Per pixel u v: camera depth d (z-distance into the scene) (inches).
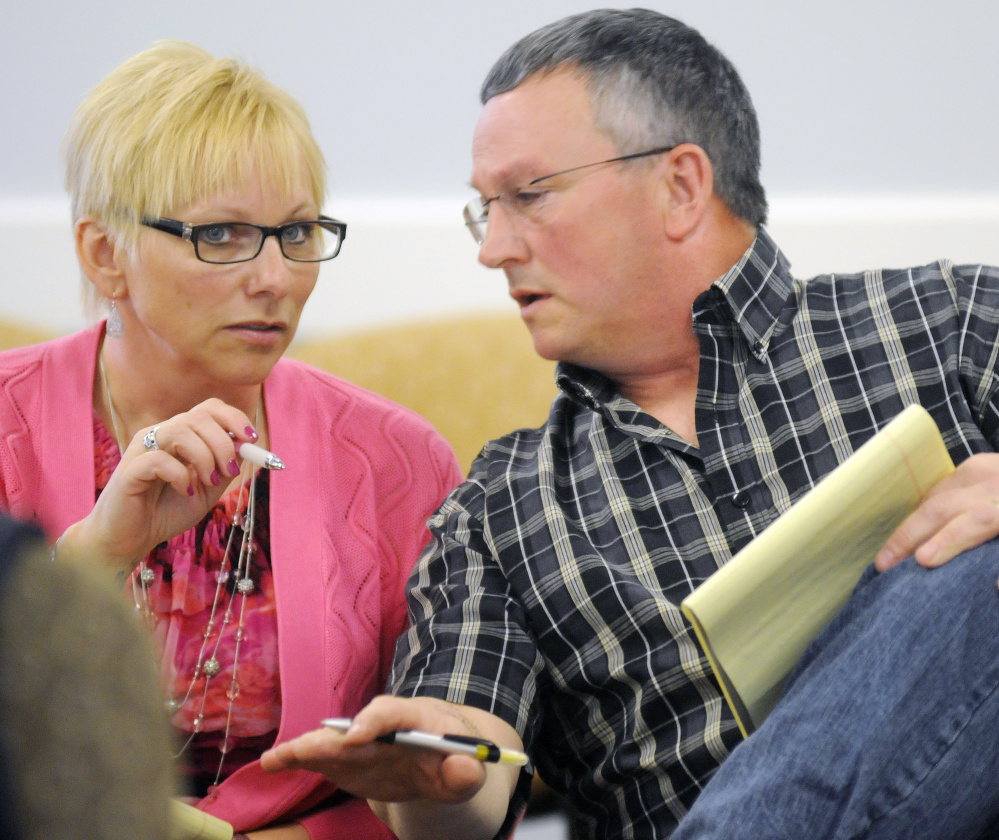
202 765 142.8
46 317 265.6
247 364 137.6
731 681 103.7
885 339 141.6
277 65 273.0
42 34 263.4
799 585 105.8
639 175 139.6
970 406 138.2
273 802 135.9
